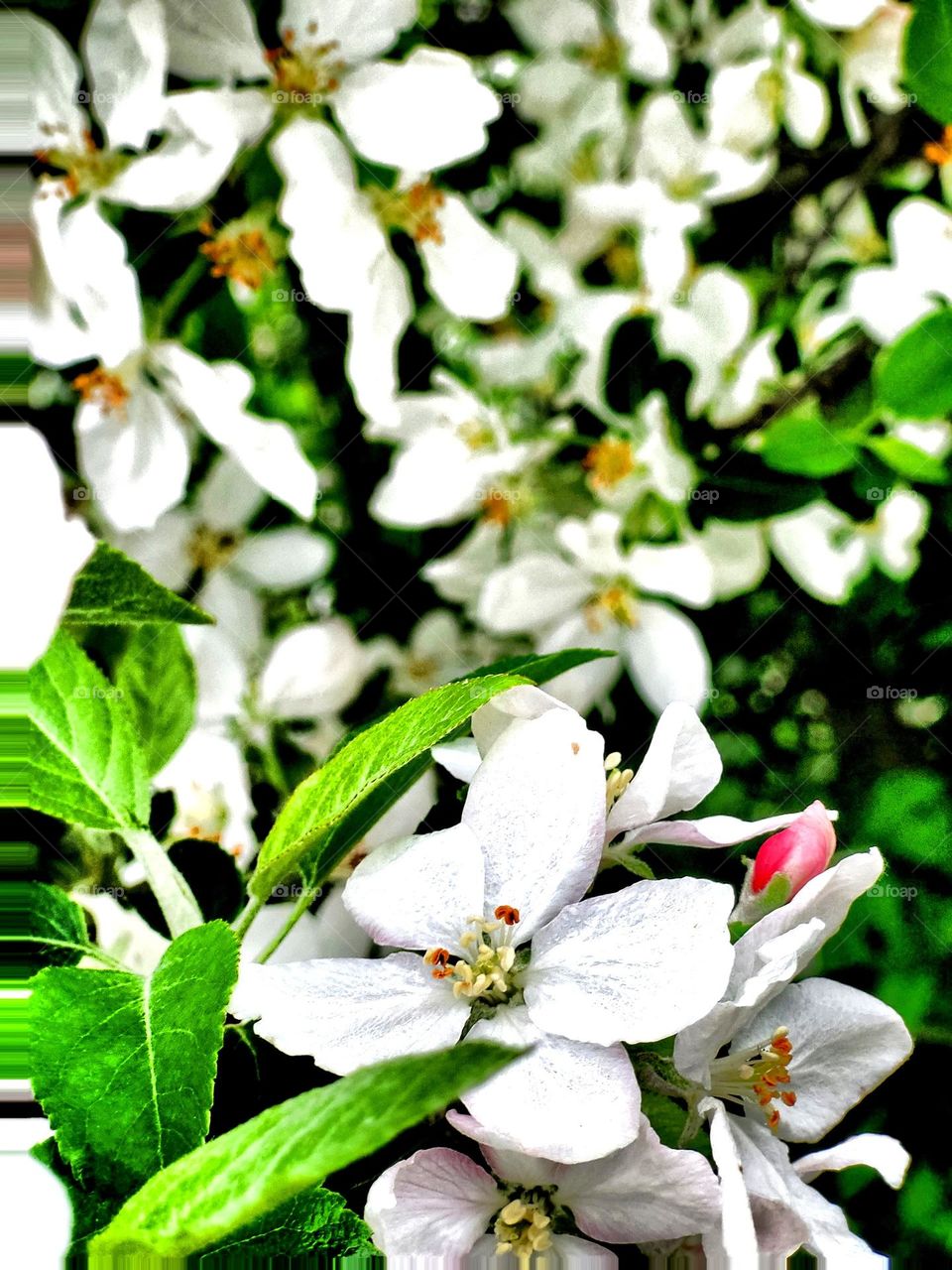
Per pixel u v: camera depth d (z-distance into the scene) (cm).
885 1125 16
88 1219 9
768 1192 10
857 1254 10
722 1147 10
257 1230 10
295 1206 10
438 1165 10
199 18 19
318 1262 10
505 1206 10
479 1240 10
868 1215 16
